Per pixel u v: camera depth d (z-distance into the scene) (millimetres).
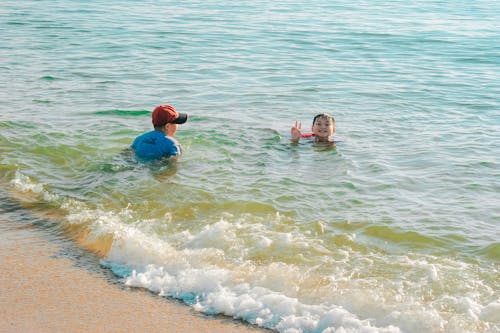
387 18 34656
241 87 18156
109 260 8016
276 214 9336
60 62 20594
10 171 10914
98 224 8836
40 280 7484
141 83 18172
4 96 15945
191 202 9758
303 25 30875
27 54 21656
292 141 13094
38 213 9391
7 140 12297
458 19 34781
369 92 17922
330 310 6723
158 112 11953
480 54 24453
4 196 9930
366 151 12555
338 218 9266
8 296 7129
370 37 27844
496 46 26141
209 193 10094
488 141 13281
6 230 8797
